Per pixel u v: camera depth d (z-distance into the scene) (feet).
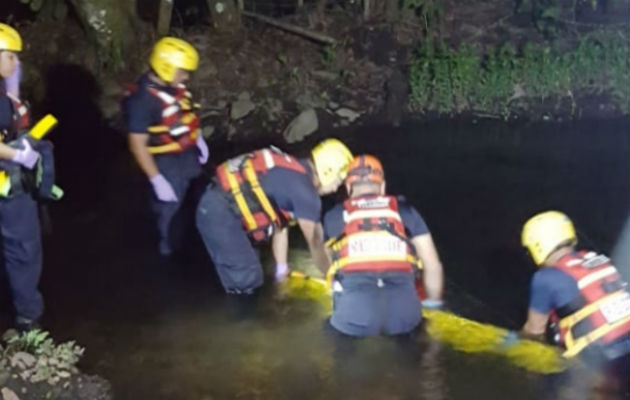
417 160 28.58
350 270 17.60
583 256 16.74
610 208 24.80
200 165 22.29
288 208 18.88
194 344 17.69
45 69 32.76
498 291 20.27
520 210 24.70
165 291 19.93
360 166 18.08
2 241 17.85
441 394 15.92
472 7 37.70
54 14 34.17
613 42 34.65
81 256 21.67
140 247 22.18
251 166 18.89
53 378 16.03
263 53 34.55
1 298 19.38
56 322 18.56
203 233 19.38
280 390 16.08
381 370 16.69
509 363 16.78
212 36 34.91
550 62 33.50
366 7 36.27
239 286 19.63
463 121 32.37
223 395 15.96
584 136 30.73
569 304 16.46
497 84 32.99
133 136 20.24
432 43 34.78
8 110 16.55
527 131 31.30
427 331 17.92
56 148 29.35
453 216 24.32
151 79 20.36
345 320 17.67
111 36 32.99
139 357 17.24
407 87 33.35
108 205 24.84
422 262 18.53
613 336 16.19
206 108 32.17
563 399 15.70
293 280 20.31
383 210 17.75
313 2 36.99
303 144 30.45
